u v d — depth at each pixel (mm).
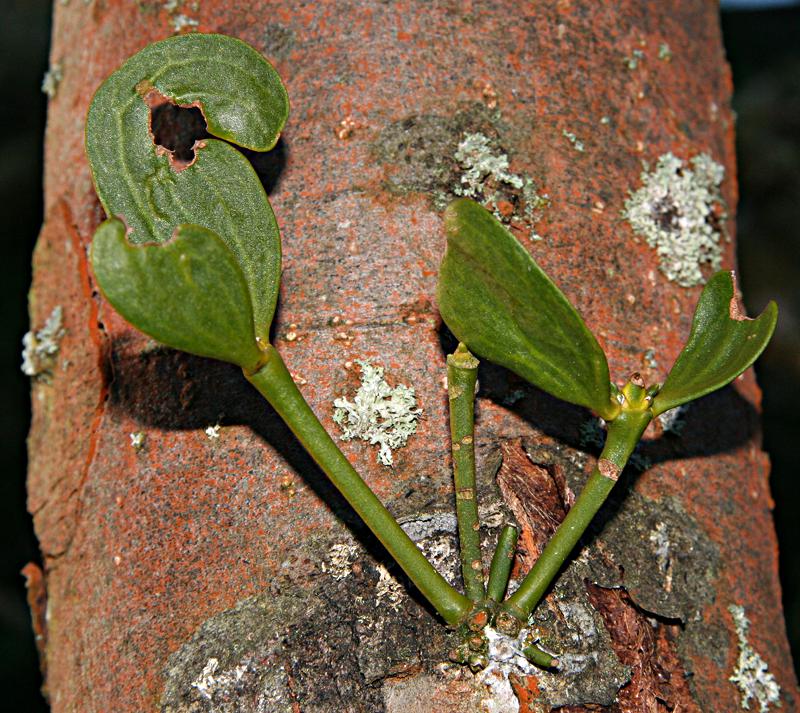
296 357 395
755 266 1049
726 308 375
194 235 354
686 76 438
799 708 407
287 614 379
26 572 443
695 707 386
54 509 418
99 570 401
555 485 389
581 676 374
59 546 417
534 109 414
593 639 377
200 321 356
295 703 372
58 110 452
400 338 396
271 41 417
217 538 389
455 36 416
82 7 450
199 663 380
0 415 1064
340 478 365
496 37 417
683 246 420
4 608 1015
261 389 364
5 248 1094
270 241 373
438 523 383
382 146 407
